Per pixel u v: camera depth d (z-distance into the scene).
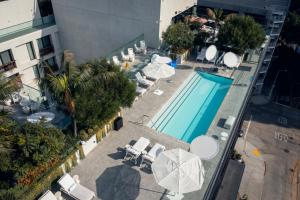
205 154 15.10
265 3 36.56
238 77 25.45
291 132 33.59
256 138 32.38
